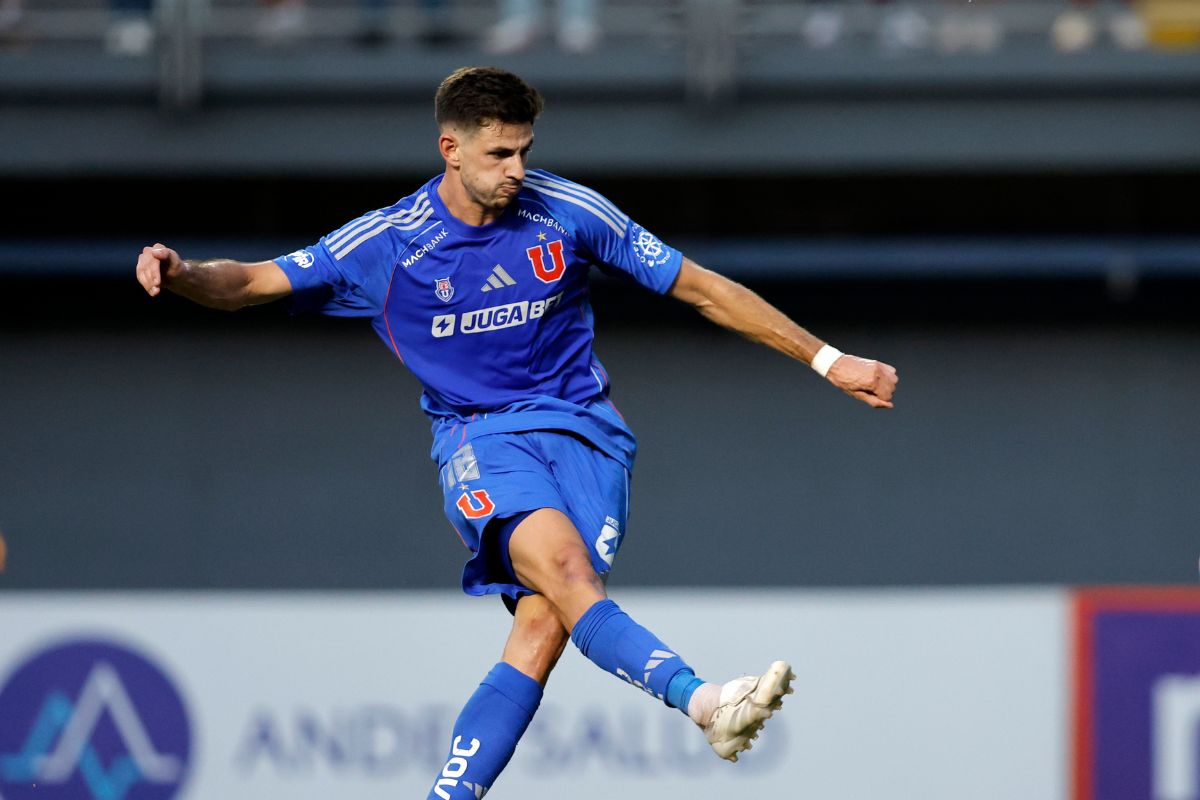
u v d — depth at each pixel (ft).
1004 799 91.91
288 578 106.32
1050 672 92.58
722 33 97.86
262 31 104.99
